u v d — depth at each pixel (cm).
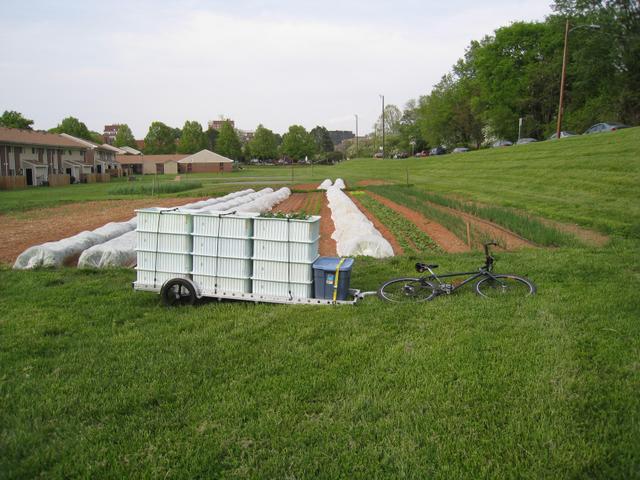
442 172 3928
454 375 502
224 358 560
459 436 401
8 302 806
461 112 7206
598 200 1730
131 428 423
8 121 8162
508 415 427
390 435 404
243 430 416
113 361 559
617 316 645
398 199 2375
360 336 613
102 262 1134
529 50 5512
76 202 2925
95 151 7181
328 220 2025
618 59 4184
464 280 859
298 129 12081
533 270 912
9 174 4700
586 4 4403
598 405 438
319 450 387
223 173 8225
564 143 3203
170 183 4416
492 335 598
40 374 530
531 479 350
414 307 721
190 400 466
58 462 383
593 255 1023
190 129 11569
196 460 378
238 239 752
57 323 692
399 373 511
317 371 522
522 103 5303
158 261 790
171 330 658
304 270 739
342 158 13988
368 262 1093
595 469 357
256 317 695
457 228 1497
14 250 1411
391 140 10950
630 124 4219
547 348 555
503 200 2059
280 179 5450
